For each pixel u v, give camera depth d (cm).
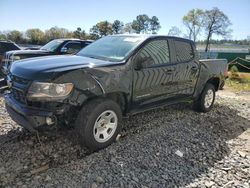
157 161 415
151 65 508
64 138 464
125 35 562
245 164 436
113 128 446
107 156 415
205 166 418
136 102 491
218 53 3641
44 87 379
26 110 386
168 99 570
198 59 641
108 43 544
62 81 384
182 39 605
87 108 409
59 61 441
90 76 411
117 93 454
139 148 448
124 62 463
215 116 676
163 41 552
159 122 575
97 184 347
